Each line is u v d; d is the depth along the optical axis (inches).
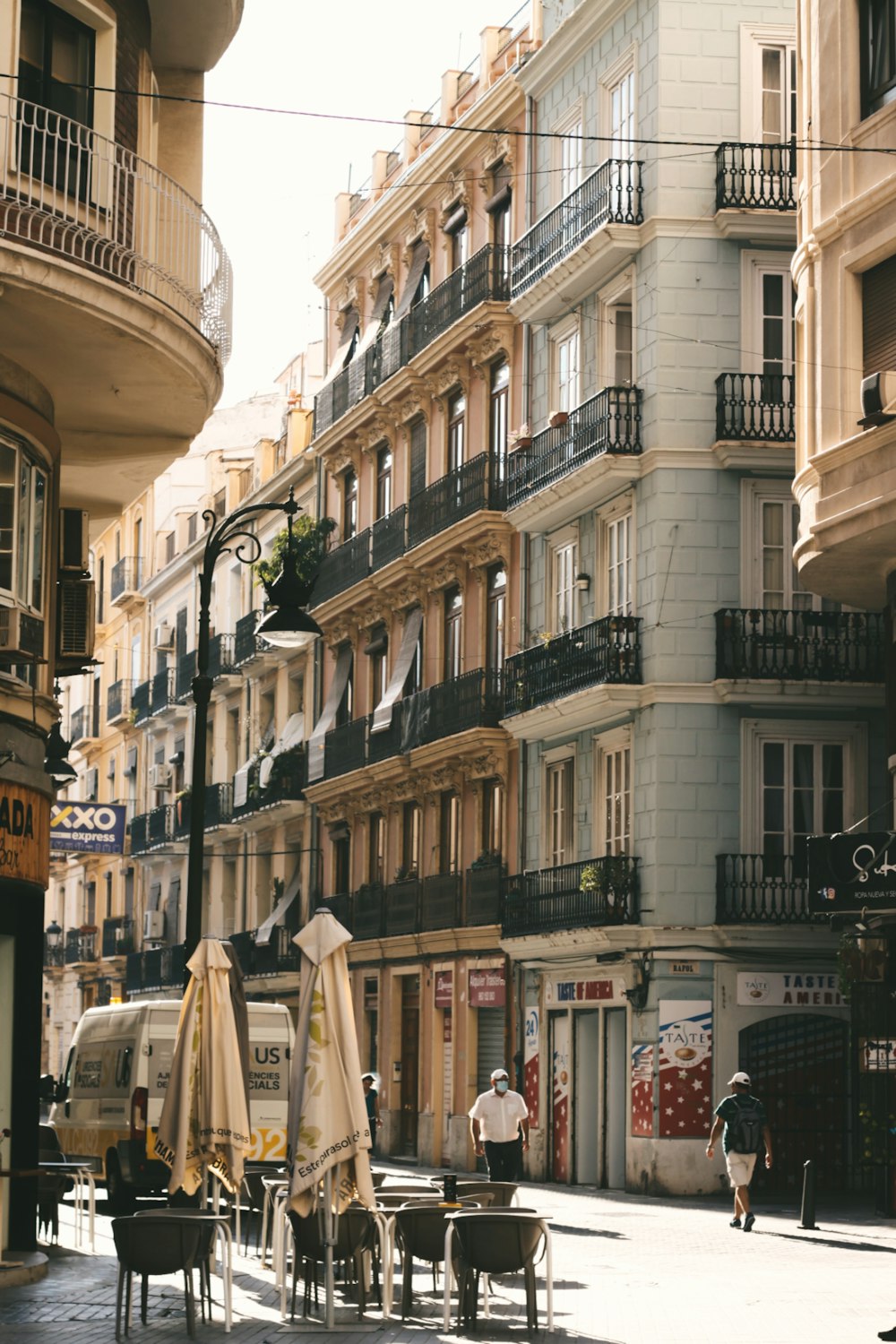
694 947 1224.8
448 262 1728.6
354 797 1843.0
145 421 805.2
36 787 724.7
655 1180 1200.8
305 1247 630.5
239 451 2704.2
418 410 1755.7
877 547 940.6
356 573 1855.3
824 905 965.2
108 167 721.6
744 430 1263.5
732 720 1253.1
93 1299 661.3
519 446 1472.7
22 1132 732.7
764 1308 639.8
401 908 1672.0
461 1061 1539.1
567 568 1427.2
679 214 1288.1
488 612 1588.3
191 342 736.3
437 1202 665.0
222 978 677.9
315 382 2511.1
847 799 1253.7
